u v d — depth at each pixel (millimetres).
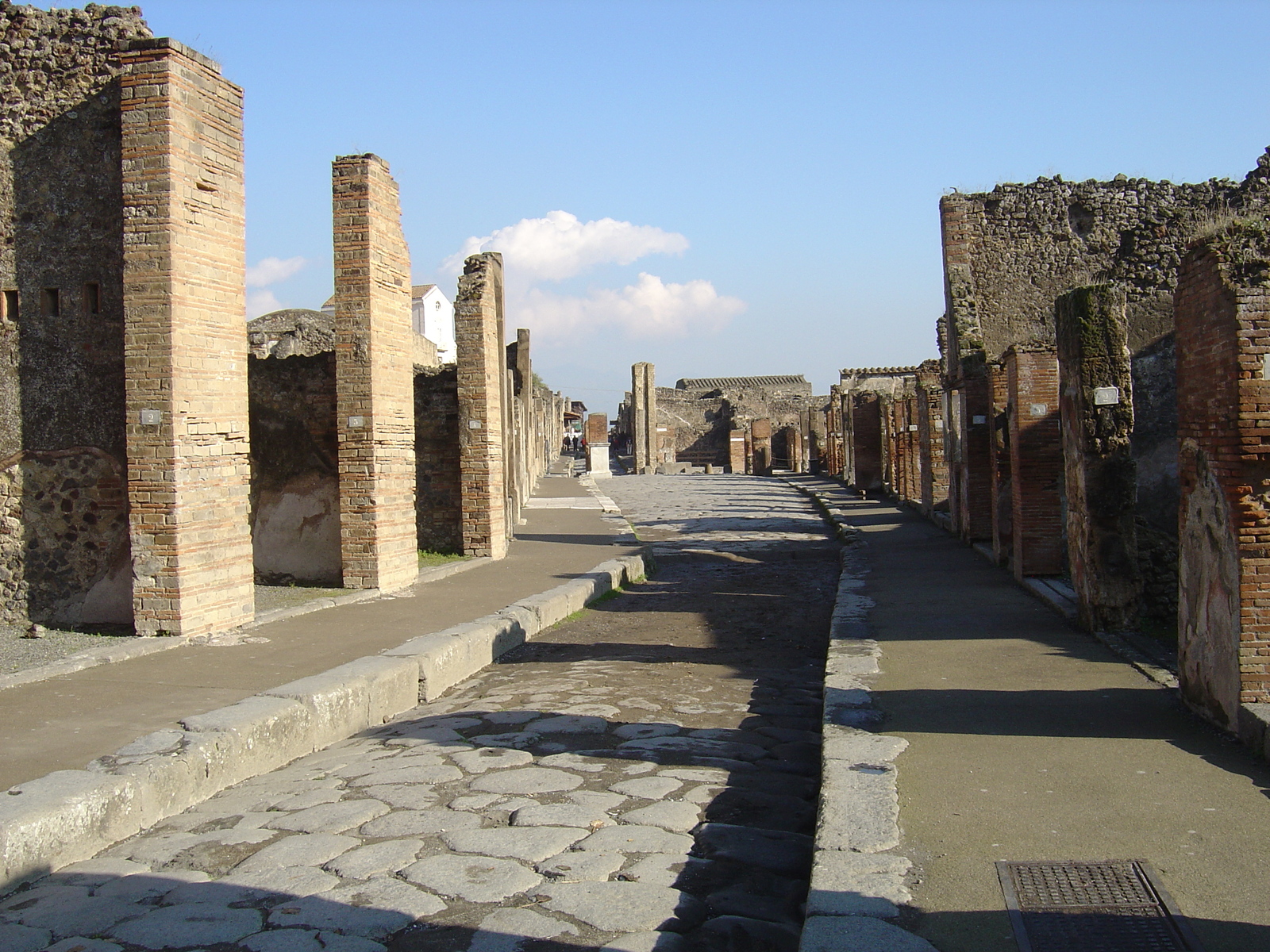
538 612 11977
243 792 6129
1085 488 9383
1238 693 5898
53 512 10227
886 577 14141
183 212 9484
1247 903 3867
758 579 16969
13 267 10211
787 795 5941
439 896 4477
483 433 16656
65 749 6047
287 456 13695
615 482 45000
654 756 6746
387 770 6480
